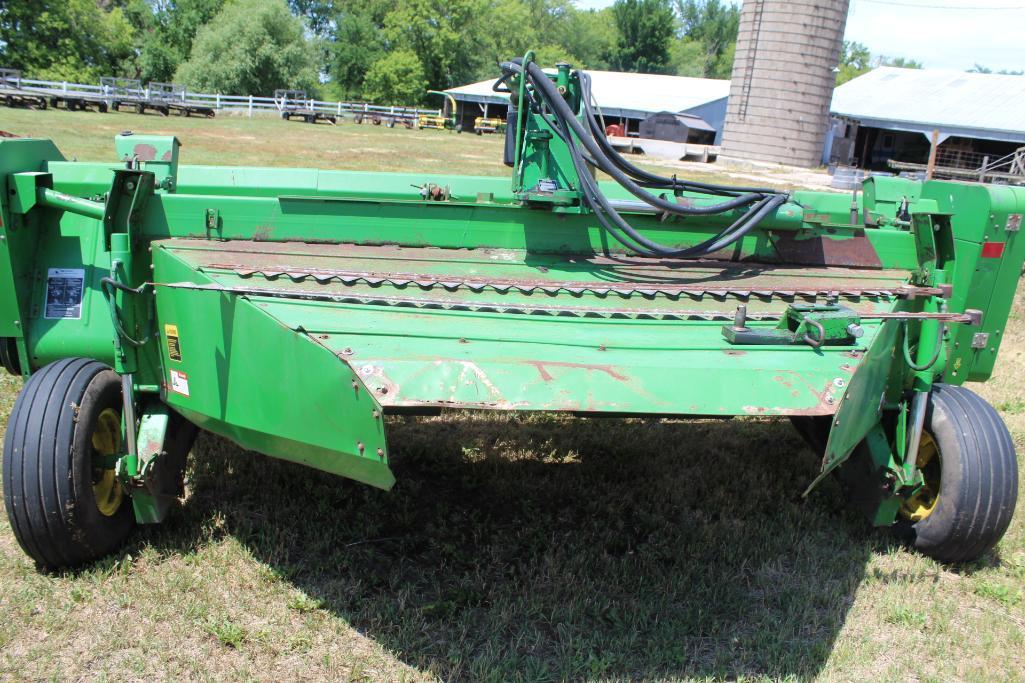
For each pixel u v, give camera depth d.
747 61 33.78
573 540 4.15
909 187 4.60
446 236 4.08
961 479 3.91
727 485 4.92
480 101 50.25
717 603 3.66
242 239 3.85
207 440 4.97
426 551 4.02
